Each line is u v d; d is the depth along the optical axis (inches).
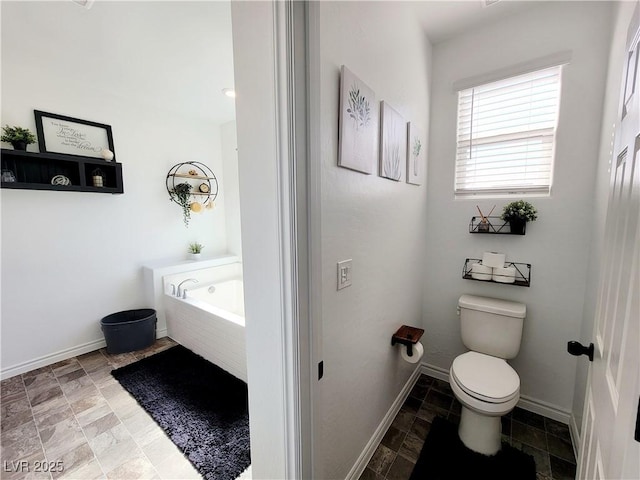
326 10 36.9
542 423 67.7
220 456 57.5
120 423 66.5
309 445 34.0
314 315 32.4
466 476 54.1
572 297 65.4
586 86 60.9
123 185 109.0
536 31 64.5
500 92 71.8
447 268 81.7
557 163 65.2
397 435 64.3
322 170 37.8
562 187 65.0
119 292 110.4
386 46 53.1
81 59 81.4
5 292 85.4
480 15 66.6
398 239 64.7
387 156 55.1
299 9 27.5
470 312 72.6
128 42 73.4
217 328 90.4
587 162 61.7
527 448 60.4
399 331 67.1
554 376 68.8
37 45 74.6
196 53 78.1
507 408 54.1
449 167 78.7
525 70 65.7
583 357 59.4
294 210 29.0
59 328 95.7
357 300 49.5
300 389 31.9
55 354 94.8
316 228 31.9
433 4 63.2
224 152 142.6
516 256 71.7
